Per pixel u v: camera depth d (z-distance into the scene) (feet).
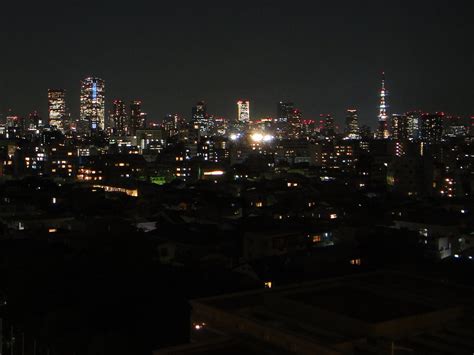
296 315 98.84
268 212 317.01
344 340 85.51
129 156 613.11
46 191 400.06
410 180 482.69
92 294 151.33
